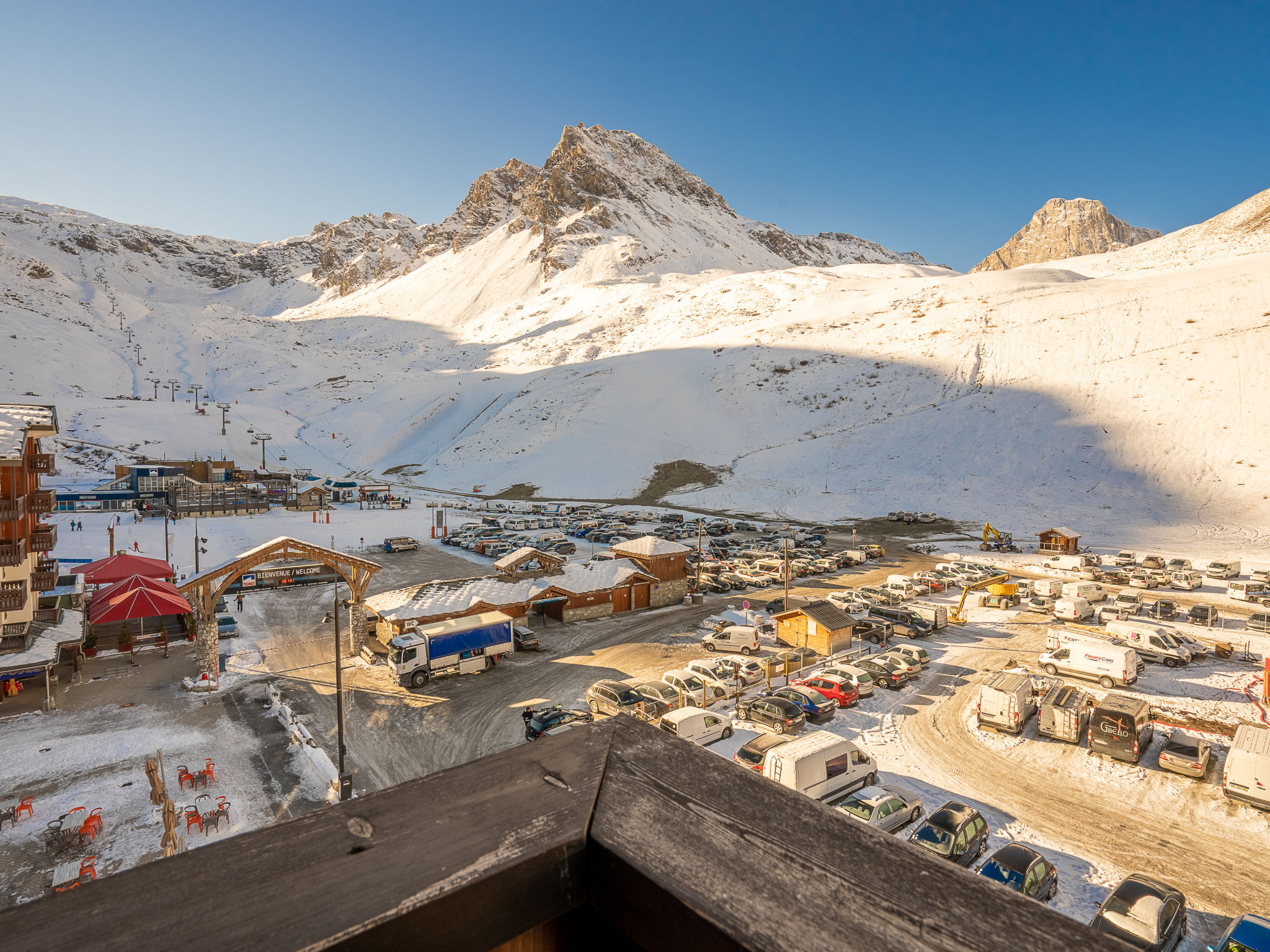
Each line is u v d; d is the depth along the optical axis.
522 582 41.53
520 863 1.61
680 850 1.63
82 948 1.21
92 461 124.75
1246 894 16.89
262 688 30.89
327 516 91.75
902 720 27.69
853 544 72.44
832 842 1.66
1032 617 43.97
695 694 28.66
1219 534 69.94
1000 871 16.23
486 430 151.25
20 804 20.64
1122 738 23.73
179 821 20.27
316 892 1.47
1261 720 27.61
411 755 24.45
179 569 56.34
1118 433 95.12
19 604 29.02
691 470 118.06
